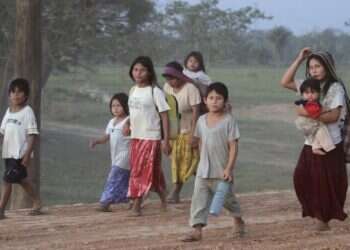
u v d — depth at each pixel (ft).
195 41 302.66
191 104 74.38
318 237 58.80
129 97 69.51
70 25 197.77
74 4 198.80
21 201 94.32
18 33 96.99
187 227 63.98
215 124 54.70
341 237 58.65
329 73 58.34
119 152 72.90
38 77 97.60
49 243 57.67
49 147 227.20
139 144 68.80
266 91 419.54
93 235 60.80
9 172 67.62
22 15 96.68
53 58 198.90
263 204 76.84
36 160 95.09
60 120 286.46
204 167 55.06
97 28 210.18
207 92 55.11
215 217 68.18
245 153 213.87
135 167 69.00
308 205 59.62
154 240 58.34
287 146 230.07
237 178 170.19
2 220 67.82
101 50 211.61
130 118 69.31
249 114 316.19
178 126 74.28
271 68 610.65
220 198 53.98
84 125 278.46
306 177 59.11
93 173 189.37
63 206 76.59
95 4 204.13
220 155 54.70
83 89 333.83
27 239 59.36
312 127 57.72
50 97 290.35
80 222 66.69
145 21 227.20
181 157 76.23
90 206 76.28
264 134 255.91
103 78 377.91
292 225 64.75
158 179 69.67
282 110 327.47
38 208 71.10
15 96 67.21
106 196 72.43
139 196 68.85
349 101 58.59
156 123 68.54
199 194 55.88
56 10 195.11
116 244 56.95
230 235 58.90
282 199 80.43
